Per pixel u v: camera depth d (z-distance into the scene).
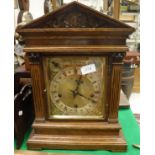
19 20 0.87
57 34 0.60
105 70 0.66
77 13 0.59
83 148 0.71
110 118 0.71
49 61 0.66
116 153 0.71
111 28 0.59
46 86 0.69
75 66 0.67
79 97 0.71
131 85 1.38
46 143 0.72
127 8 1.57
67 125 0.71
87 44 0.62
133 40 1.64
